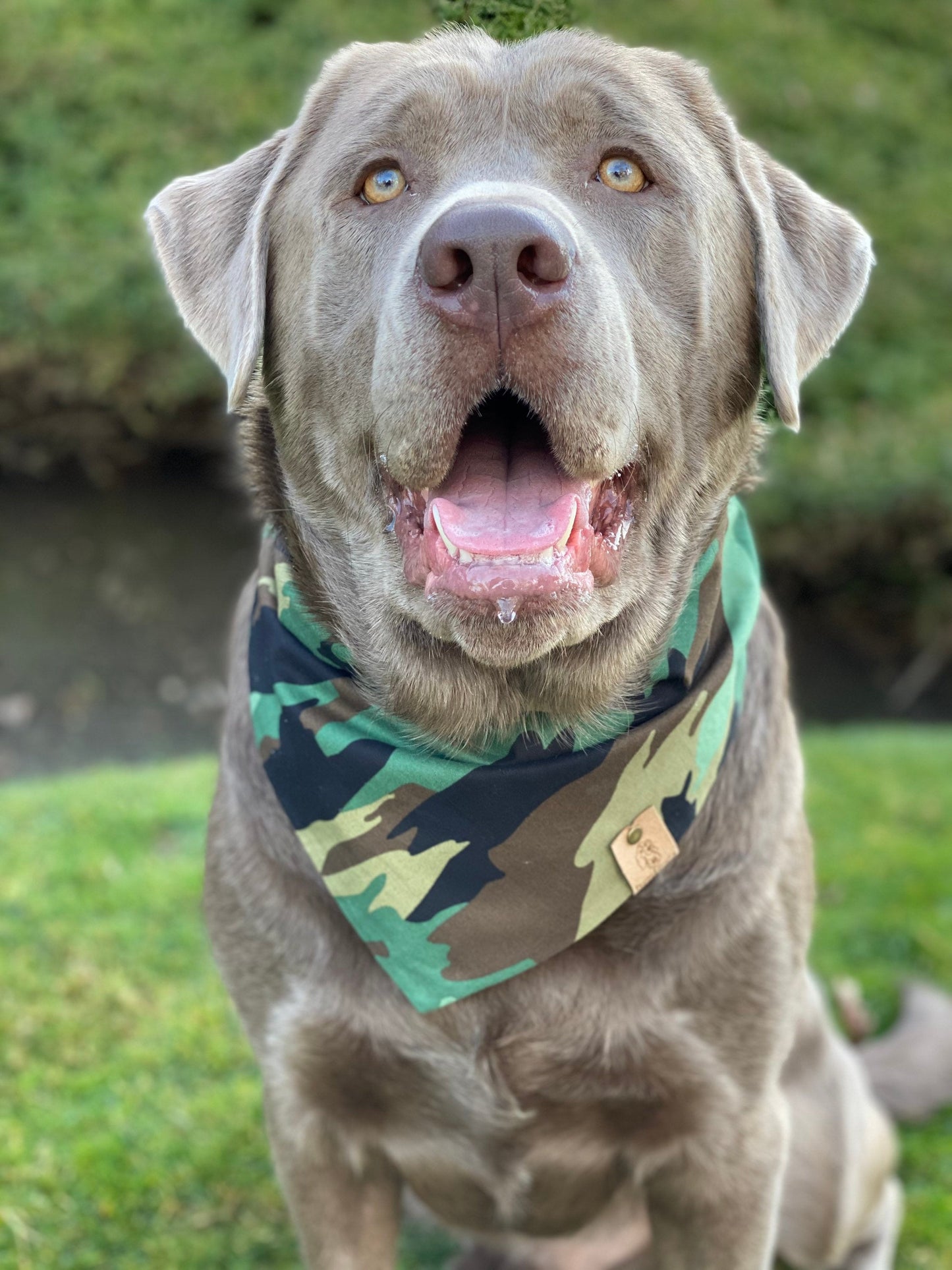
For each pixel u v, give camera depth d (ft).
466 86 1.73
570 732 1.85
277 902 1.89
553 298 1.51
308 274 1.80
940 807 3.77
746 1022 1.85
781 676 2.02
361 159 1.75
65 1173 2.43
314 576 1.92
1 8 7.87
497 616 1.56
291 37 8.05
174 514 7.09
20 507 7.06
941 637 6.31
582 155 1.72
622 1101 1.86
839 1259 2.29
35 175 7.55
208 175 1.98
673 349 1.75
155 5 8.09
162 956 3.01
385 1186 2.02
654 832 1.80
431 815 1.81
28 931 3.07
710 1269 1.92
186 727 5.31
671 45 8.38
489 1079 1.85
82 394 7.25
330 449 1.81
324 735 1.84
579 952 1.83
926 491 6.15
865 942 3.12
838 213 1.95
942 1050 2.64
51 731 5.23
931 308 7.76
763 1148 1.89
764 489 6.27
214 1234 2.35
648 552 1.80
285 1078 1.91
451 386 1.55
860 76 8.57
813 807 3.77
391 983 1.85
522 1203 2.00
